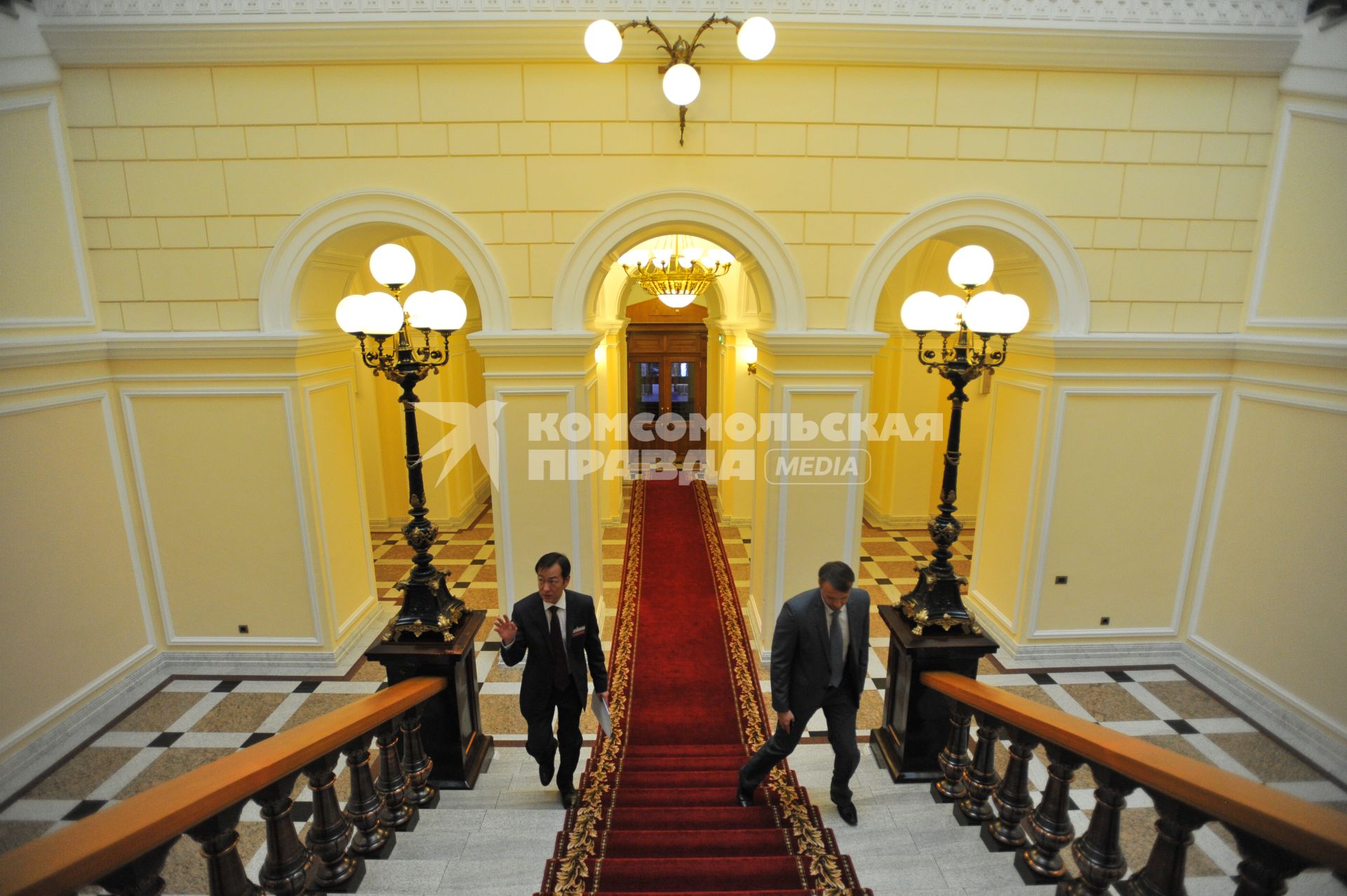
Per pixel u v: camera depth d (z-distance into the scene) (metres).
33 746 4.31
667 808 3.28
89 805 3.99
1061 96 4.66
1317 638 4.39
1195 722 4.77
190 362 4.89
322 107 4.61
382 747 2.94
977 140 4.71
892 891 2.39
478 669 5.55
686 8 4.38
